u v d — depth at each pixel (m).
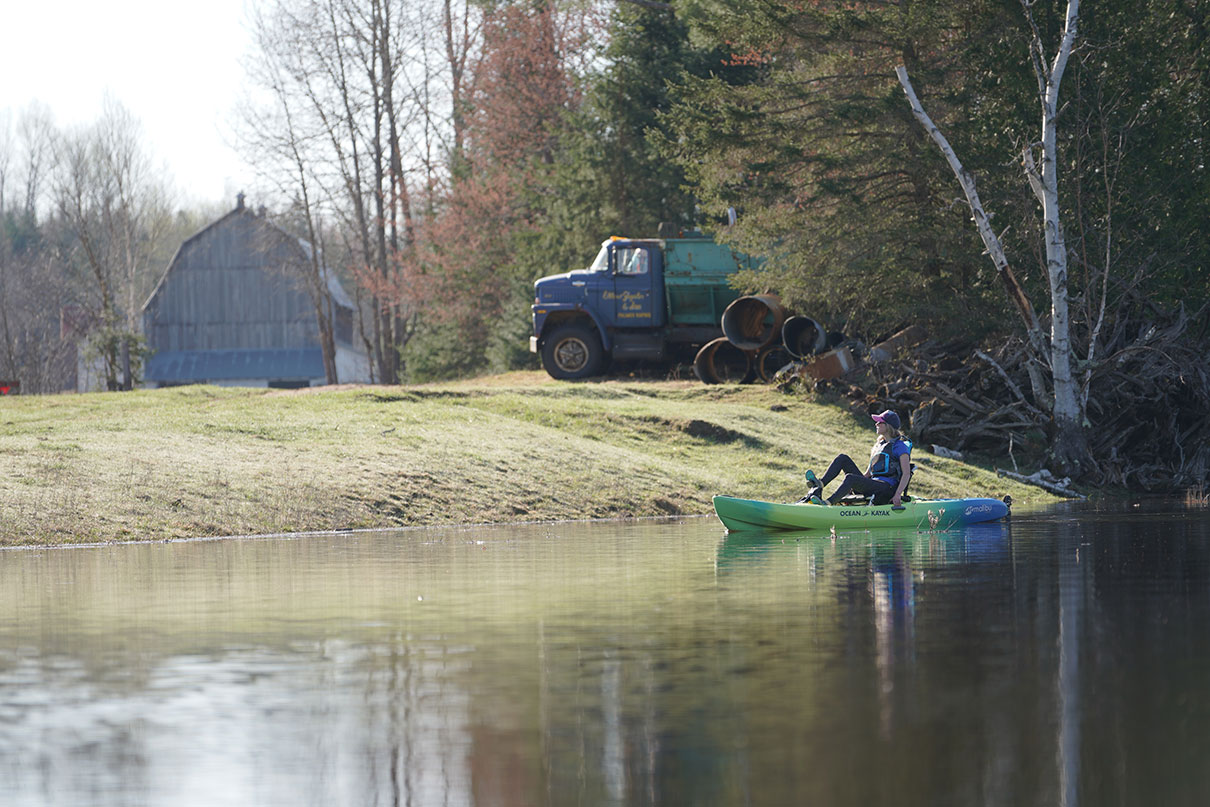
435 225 111.12
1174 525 35.16
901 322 65.38
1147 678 13.70
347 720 12.20
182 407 54.31
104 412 51.75
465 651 15.67
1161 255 57.84
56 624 18.25
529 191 101.69
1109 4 58.56
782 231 64.25
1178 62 64.56
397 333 123.31
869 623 17.58
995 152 58.94
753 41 67.12
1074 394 54.06
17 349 134.50
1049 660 14.75
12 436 44.00
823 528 35.47
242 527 35.47
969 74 63.69
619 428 53.59
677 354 71.56
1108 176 56.81
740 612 18.73
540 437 49.88
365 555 28.58
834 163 63.47
